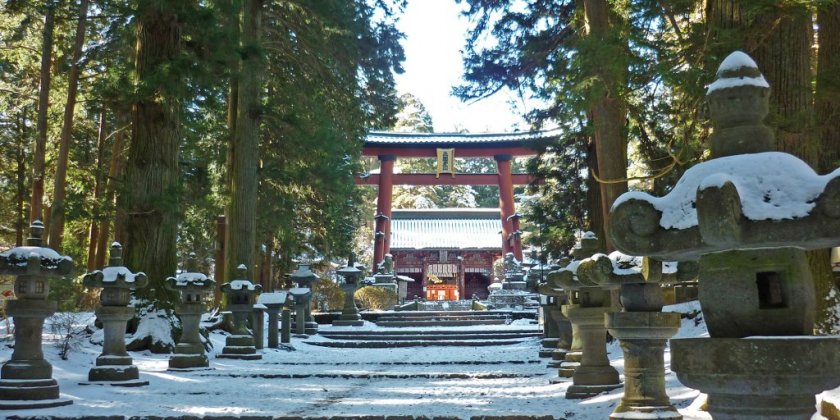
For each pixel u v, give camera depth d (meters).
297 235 40.47
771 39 10.72
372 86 31.83
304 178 31.25
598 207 23.14
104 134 30.61
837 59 11.38
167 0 17.53
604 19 16.83
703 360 3.43
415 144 57.34
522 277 48.00
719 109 3.88
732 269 3.48
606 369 9.78
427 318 37.97
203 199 29.19
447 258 68.56
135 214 18.94
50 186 34.09
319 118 28.08
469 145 57.41
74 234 37.72
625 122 17.61
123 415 8.69
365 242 77.94
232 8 20.06
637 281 6.59
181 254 40.09
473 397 10.66
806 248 3.52
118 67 20.36
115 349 12.49
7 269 9.42
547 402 9.66
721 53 10.71
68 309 22.09
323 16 27.53
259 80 26.38
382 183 58.09
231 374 14.62
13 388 9.30
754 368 3.28
